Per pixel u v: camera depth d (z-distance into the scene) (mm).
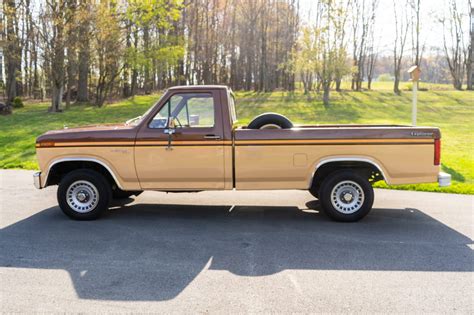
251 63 56062
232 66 55250
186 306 4074
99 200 7070
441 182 6664
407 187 9891
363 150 6688
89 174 7031
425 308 4023
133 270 4953
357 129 6680
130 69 35562
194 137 6762
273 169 6770
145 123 6895
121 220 7125
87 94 36094
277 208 7938
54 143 6961
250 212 7660
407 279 4688
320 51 33312
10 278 4742
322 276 4770
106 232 6449
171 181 6922
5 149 15875
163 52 32250
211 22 48344
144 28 32219
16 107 34750
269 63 51656
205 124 6824
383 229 6594
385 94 42438
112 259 5312
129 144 6855
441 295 4297
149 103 35469
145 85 46531
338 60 33062
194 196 8969
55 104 29500
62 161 7000
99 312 3961
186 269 4980
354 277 4742
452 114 29875
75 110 30500
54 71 28609
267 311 3965
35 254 5496
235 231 6496
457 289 4434
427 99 38656
